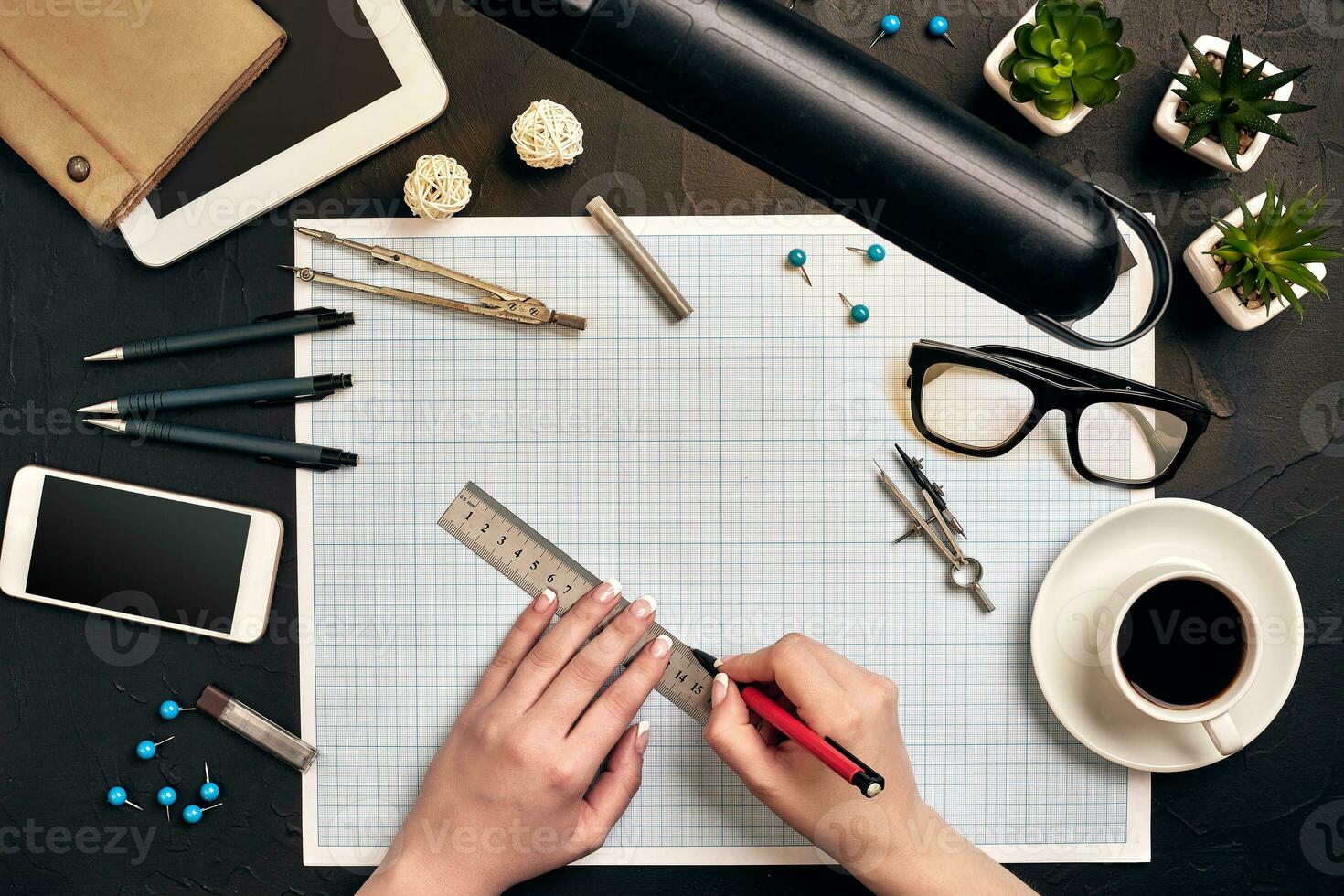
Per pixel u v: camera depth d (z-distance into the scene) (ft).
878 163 0.94
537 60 2.80
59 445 2.84
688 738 2.85
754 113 0.92
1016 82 2.58
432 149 2.81
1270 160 2.82
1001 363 2.59
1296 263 2.59
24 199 2.83
